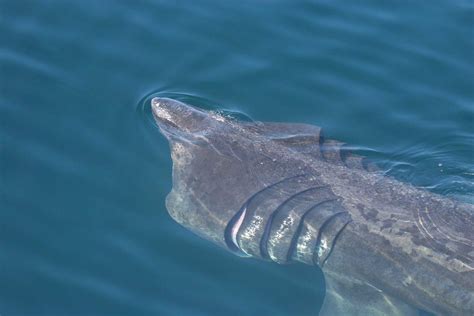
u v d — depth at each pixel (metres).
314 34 26.09
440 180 22.09
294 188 20.75
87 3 26.83
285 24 26.42
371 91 24.38
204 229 20.34
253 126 22.91
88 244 19.64
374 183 21.17
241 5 27.09
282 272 19.92
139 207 20.64
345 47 25.64
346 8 27.11
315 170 21.38
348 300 19.83
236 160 21.38
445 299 19.22
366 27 26.36
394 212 20.27
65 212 20.31
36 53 24.89
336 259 20.19
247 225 20.30
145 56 25.14
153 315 18.23
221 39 25.81
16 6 26.52
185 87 24.33
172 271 19.27
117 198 20.81
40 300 18.38
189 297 18.72
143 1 27.09
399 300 20.08
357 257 19.98
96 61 24.83
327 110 23.83
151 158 21.97
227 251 20.03
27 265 19.05
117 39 25.66
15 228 19.83
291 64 25.11
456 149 22.95
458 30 26.30
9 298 18.34
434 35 26.12
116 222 20.23
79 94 23.67
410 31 26.25
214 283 19.16
